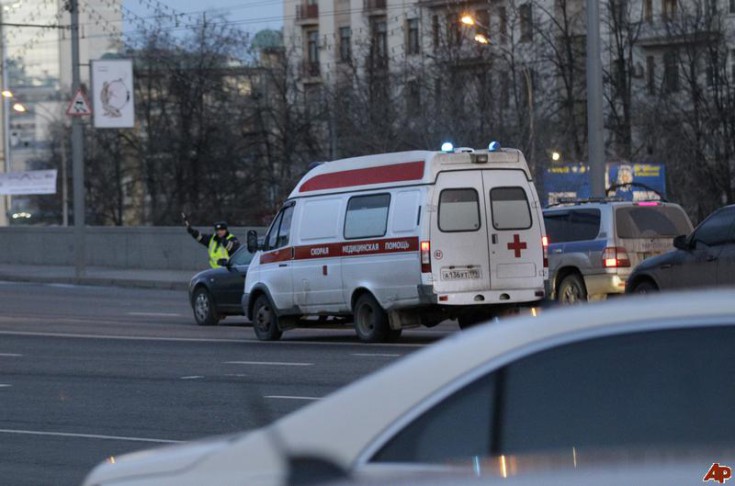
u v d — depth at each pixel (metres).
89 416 23.05
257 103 120.38
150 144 126.94
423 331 41.41
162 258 87.19
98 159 140.25
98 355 34.19
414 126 86.75
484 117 83.50
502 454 6.52
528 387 6.61
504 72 89.31
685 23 93.81
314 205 36.81
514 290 34.03
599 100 49.00
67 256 96.31
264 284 38.25
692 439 6.40
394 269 34.03
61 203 162.62
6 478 17.50
